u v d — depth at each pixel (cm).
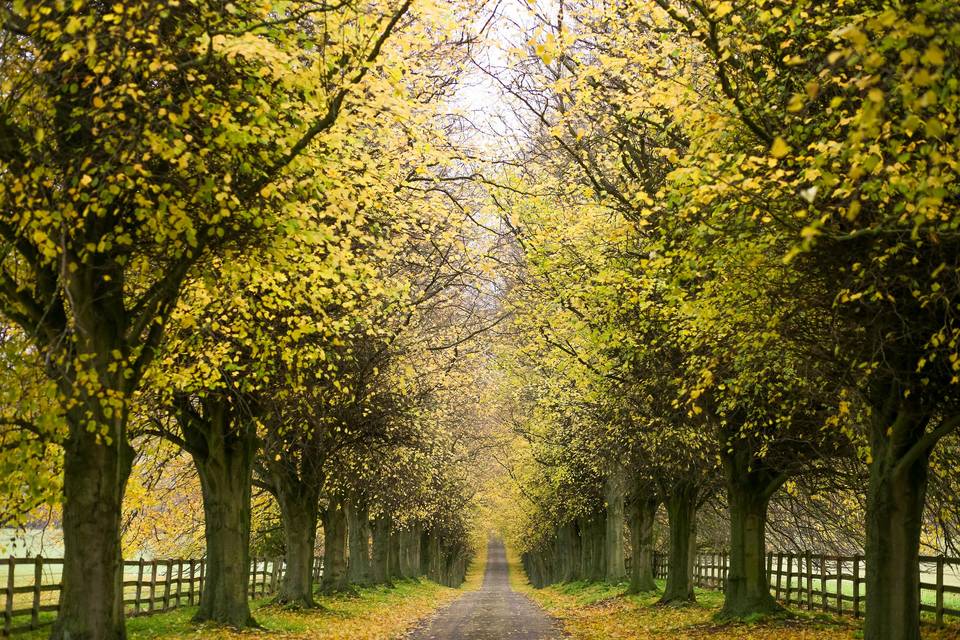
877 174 831
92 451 1056
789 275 1127
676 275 1201
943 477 1639
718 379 1530
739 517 2009
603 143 1772
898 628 1131
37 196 972
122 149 937
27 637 1417
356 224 1286
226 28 955
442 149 1506
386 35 967
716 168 986
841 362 1152
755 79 1220
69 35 915
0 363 991
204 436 1942
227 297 1312
